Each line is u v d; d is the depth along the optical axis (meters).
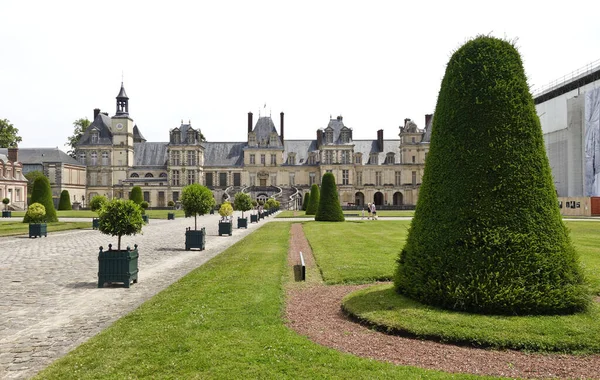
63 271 15.34
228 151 95.75
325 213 41.34
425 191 9.77
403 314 8.60
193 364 6.67
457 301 8.63
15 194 77.25
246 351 7.16
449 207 9.12
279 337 7.81
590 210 53.66
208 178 93.81
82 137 92.19
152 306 10.02
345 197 90.31
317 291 11.70
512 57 9.47
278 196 87.44
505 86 9.18
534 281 8.47
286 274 14.05
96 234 30.34
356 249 19.69
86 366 6.71
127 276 12.81
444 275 8.91
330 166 90.44
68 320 9.51
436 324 8.01
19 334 8.59
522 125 9.08
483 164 8.95
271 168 92.75
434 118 10.15
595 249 19.52
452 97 9.55
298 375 6.31
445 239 9.04
